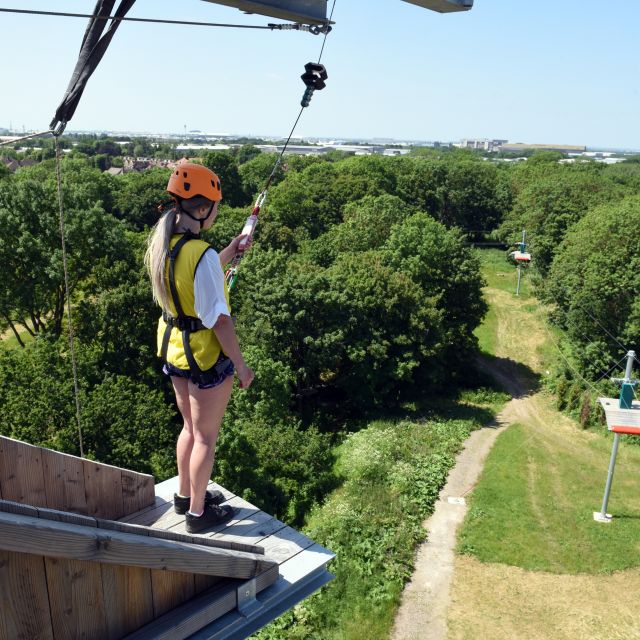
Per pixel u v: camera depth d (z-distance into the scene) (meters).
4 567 2.40
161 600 3.07
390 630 16.94
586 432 30.88
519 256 52.41
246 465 22.69
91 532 2.59
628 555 20.34
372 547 19.97
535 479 25.45
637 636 16.92
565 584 18.97
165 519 4.02
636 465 27.27
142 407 21.77
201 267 3.21
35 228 30.33
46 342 24.00
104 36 3.26
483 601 18.14
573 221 54.75
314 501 23.34
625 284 35.09
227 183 76.81
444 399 35.34
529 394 36.34
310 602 17.66
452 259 41.28
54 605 2.60
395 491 23.36
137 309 29.22
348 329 33.44
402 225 43.69
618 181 83.25
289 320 32.66
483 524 21.91
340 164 89.56
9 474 3.30
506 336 46.09
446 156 146.12
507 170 109.31
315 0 3.24
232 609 3.36
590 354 36.41
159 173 70.44
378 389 34.50
